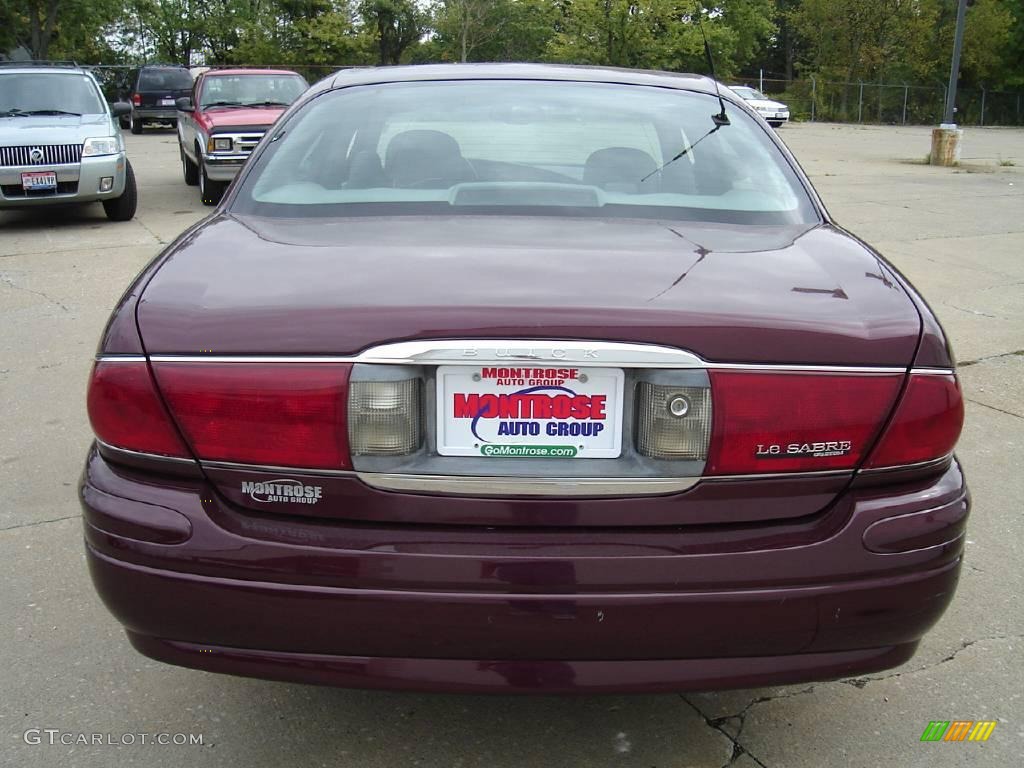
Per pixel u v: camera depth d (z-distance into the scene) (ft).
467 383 6.22
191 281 6.84
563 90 10.25
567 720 8.26
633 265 6.97
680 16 93.97
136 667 8.96
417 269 6.81
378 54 156.66
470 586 6.13
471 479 6.22
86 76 37.60
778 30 211.82
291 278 6.75
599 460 6.30
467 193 8.67
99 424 6.54
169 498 6.37
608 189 8.82
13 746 7.82
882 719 8.36
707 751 7.89
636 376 6.24
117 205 35.22
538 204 8.52
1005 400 17.24
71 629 9.57
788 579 6.24
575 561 6.14
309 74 137.59
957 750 7.96
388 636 6.20
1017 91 163.02
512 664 6.24
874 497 6.48
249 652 6.37
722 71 130.31
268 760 7.70
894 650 6.68
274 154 9.41
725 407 6.17
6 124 33.50
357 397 6.15
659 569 6.15
